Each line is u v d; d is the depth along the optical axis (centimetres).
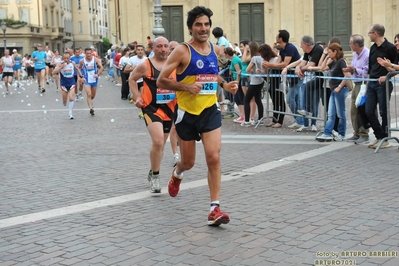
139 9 3391
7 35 6675
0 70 4059
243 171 871
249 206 668
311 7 3269
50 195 753
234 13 3331
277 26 3316
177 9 3359
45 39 7362
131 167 924
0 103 2142
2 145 1168
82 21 8812
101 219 634
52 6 7550
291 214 626
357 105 1039
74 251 532
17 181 841
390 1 3194
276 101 1324
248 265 480
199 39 592
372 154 966
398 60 992
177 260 499
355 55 1073
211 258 500
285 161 934
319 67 1167
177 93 608
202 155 1012
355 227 570
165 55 755
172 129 918
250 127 1345
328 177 806
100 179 842
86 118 1606
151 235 571
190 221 616
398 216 603
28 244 557
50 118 1622
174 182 685
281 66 1280
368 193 706
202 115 598
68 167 935
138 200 717
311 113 1222
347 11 3253
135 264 493
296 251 509
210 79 597
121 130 1352
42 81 2697
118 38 4791
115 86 3088
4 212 676
